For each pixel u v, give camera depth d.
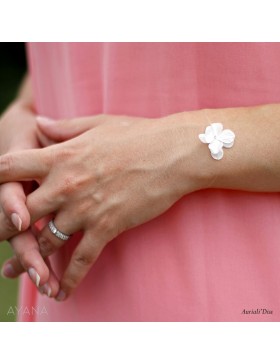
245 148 0.48
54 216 0.53
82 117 0.56
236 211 0.51
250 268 0.52
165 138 0.49
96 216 0.51
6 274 0.57
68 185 0.50
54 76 0.61
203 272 0.52
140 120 0.51
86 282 0.56
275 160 0.48
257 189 0.50
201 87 0.52
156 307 0.53
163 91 0.53
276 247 0.51
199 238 0.52
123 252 0.54
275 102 0.50
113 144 0.50
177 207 0.52
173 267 0.52
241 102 0.51
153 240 0.53
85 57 0.57
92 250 0.52
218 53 0.50
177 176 0.49
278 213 0.51
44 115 0.64
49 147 0.52
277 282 0.51
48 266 0.54
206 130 0.49
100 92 0.58
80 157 0.51
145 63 0.53
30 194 0.52
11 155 0.52
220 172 0.49
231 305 0.52
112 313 0.55
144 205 0.50
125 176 0.50
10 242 0.54
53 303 0.59
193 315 0.52
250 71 0.50
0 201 0.53
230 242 0.52
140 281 0.53
